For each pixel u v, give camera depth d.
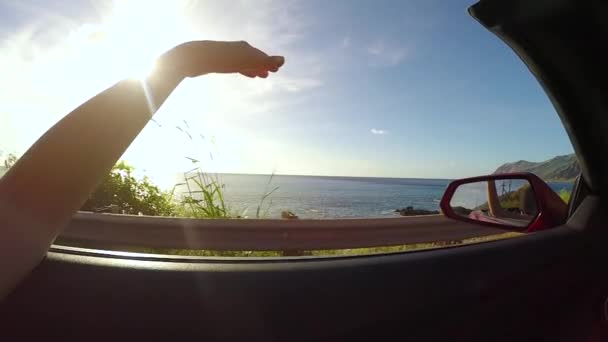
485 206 2.01
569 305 1.01
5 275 0.48
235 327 0.68
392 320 0.76
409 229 6.48
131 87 0.56
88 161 0.51
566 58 0.99
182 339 0.66
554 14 0.91
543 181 1.57
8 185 0.49
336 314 0.73
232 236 5.53
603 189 1.16
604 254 1.11
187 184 5.54
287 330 0.69
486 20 1.00
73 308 0.67
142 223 5.41
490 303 0.87
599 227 1.14
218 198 5.71
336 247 5.95
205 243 5.47
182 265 0.77
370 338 0.73
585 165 1.19
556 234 1.10
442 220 6.80
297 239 5.75
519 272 0.95
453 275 0.86
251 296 0.71
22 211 0.49
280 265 0.82
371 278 0.79
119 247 5.38
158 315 0.67
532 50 1.03
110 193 7.15
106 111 0.53
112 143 0.53
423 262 0.86
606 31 0.89
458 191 2.31
